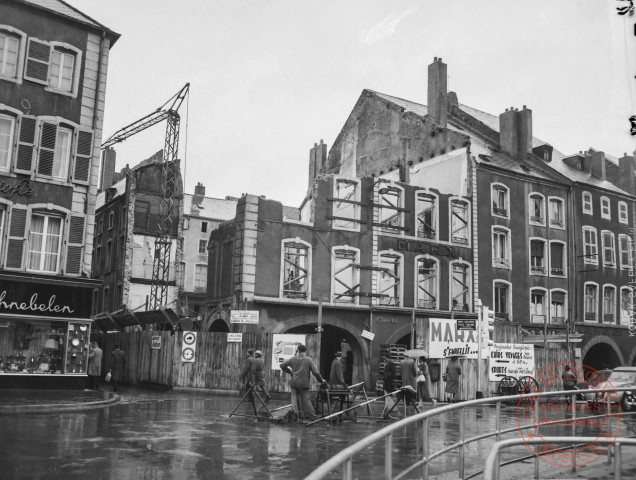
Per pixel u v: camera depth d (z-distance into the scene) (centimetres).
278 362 2581
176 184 4419
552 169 4306
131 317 3331
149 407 1922
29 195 2292
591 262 4250
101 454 1015
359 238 3309
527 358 2573
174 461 987
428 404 2303
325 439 1284
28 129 2306
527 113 4416
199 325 3466
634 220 4559
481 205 3791
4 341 2191
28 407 1622
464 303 3662
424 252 3506
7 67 2292
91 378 2455
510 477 934
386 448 480
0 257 2214
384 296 3272
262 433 1362
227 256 3231
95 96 2467
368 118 4631
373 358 3209
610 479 912
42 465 901
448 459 1030
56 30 2395
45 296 2256
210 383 2692
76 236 2373
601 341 3988
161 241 4181
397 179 4212
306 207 4219
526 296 3906
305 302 3081
